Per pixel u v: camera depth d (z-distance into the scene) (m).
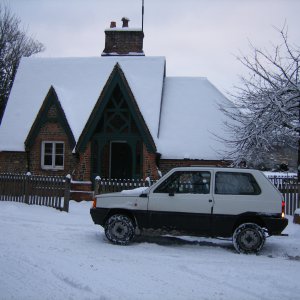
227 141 15.91
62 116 19.28
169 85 22.86
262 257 8.95
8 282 6.59
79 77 22.28
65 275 6.97
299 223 13.10
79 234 10.75
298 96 13.07
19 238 9.93
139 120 18.22
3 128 20.77
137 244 9.91
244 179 9.53
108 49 24.59
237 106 15.48
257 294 6.39
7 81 37.03
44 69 22.97
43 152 19.80
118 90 18.92
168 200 9.66
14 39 38.41
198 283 6.87
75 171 18.77
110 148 20.41
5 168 20.22
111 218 9.88
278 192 9.38
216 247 9.93
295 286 6.80
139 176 18.55
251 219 9.45
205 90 22.17
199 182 9.66
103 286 6.51
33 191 15.16
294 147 14.94
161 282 6.86
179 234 9.66
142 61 22.66
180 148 19.08
